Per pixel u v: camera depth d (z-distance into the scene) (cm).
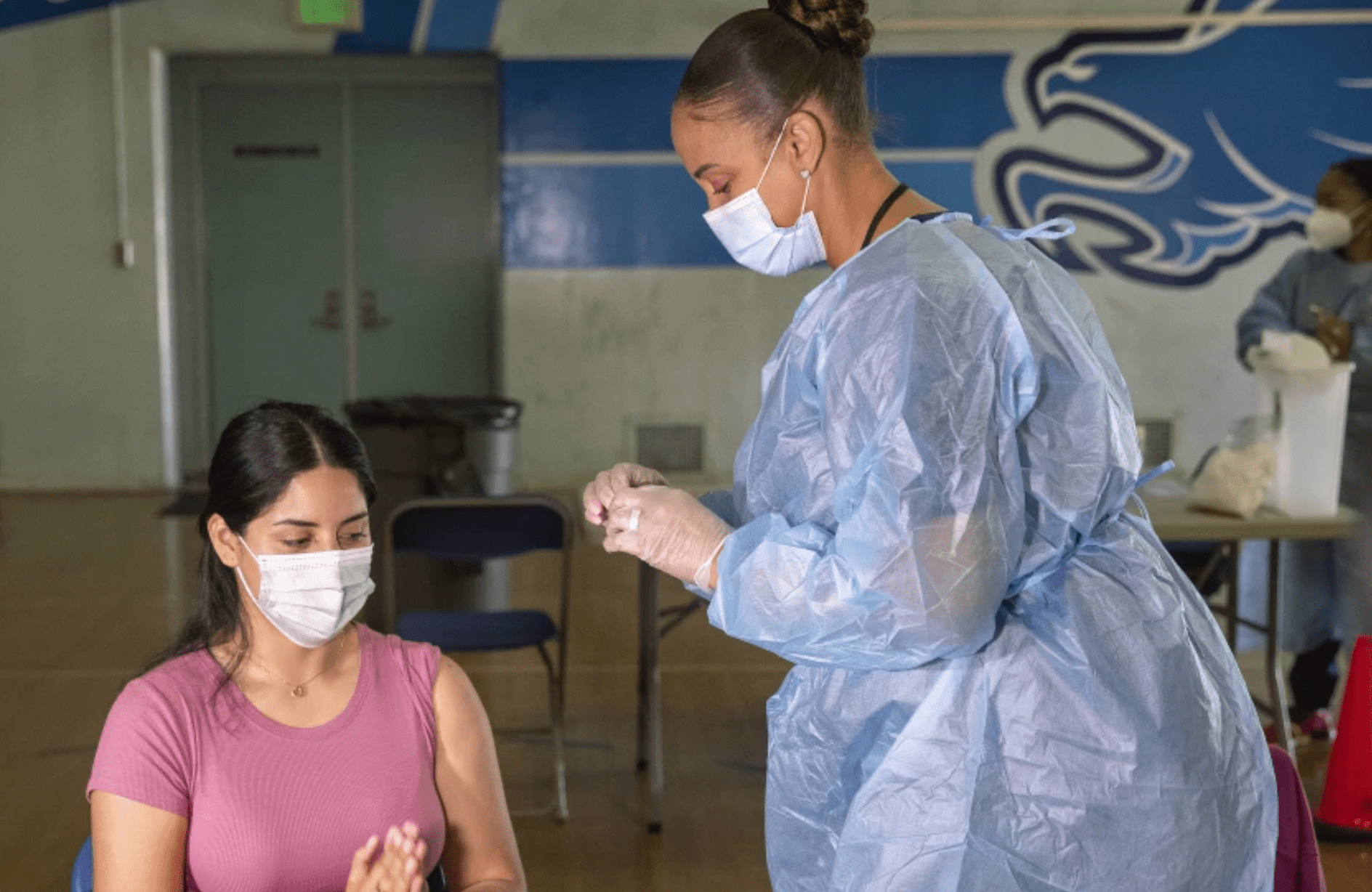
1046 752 125
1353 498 375
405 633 327
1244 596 399
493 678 443
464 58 773
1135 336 759
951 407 119
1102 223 750
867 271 125
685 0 737
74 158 741
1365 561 367
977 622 119
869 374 122
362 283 796
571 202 751
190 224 784
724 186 138
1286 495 335
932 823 127
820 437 131
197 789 156
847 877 131
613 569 597
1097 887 126
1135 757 125
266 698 162
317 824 158
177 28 734
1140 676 126
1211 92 740
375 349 802
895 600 118
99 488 763
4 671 444
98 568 586
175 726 156
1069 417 126
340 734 163
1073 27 732
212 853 156
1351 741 321
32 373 755
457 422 443
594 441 769
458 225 793
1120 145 744
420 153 786
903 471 117
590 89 742
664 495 133
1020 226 750
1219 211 749
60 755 369
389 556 343
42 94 736
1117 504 132
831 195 136
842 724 134
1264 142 744
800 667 141
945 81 738
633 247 756
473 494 443
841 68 133
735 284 761
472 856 170
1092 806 125
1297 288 411
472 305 800
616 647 479
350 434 168
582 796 346
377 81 777
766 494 136
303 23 732
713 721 405
